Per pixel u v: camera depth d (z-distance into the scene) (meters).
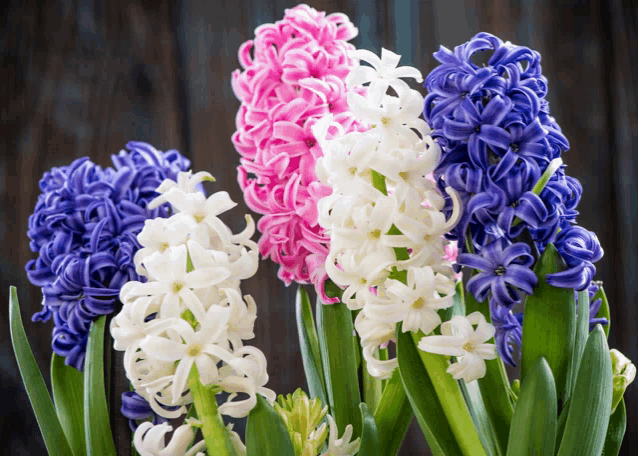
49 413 0.75
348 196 0.69
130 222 0.75
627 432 1.28
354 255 0.69
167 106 1.31
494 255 0.68
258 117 0.77
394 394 0.75
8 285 1.22
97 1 1.30
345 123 0.76
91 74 1.29
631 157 1.31
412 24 1.32
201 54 1.32
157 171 0.77
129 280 0.74
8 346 1.21
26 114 1.27
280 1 1.32
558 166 0.68
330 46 0.79
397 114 0.69
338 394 0.77
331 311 0.78
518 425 0.67
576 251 0.68
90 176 0.77
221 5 1.32
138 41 1.31
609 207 1.31
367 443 0.70
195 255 0.68
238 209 1.30
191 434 0.68
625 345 1.29
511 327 0.70
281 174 0.76
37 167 1.26
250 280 1.27
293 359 1.27
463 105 0.68
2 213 1.24
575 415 0.67
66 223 0.75
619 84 1.32
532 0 1.32
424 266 0.69
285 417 0.70
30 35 1.28
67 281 0.73
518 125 0.68
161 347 0.66
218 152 1.31
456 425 0.69
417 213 0.69
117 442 0.75
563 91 1.32
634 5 1.32
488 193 0.68
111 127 1.29
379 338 0.71
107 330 0.75
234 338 0.68
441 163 0.70
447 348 0.68
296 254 0.77
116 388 0.76
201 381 0.67
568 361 0.68
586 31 1.33
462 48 0.70
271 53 0.77
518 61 0.70
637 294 1.30
